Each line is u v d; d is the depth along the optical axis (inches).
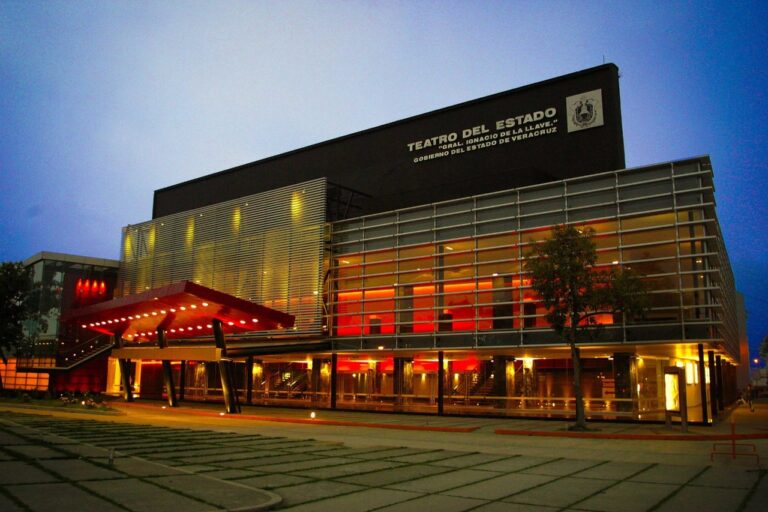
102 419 1226.6
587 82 1635.1
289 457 690.2
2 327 2154.3
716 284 1219.9
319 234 1784.0
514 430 1081.4
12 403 1752.0
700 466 671.8
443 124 1897.1
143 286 2380.7
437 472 610.2
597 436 1008.2
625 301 1036.5
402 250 1636.3
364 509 426.6
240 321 1546.5
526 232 1421.0
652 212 1251.2
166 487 443.8
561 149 1649.9
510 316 1403.8
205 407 1814.7
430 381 1782.7
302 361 2010.3
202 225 2185.0
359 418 1428.4
